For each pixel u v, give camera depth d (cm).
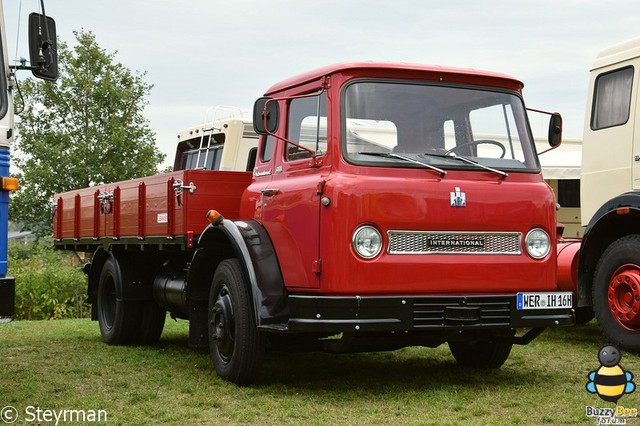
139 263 939
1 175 590
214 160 1187
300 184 624
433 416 544
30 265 2028
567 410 558
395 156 607
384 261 582
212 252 710
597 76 901
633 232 869
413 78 634
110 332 949
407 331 602
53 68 621
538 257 626
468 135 640
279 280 631
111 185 930
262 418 545
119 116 3378
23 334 1088
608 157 879
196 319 734
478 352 738
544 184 643
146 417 548
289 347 665
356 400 599
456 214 602
